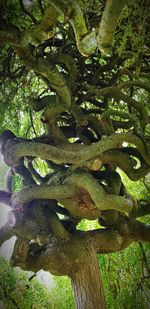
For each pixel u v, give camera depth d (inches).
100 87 149.8
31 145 120.8
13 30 105.1
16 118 164.9
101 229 148.8
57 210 141.4
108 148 122.8
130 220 154.3
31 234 132.6
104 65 145.8
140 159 136.8
